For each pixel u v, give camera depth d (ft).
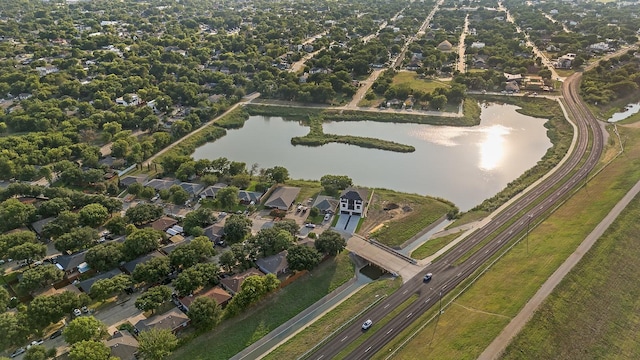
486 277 470.39
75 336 371.15
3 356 377.71
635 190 588.91
